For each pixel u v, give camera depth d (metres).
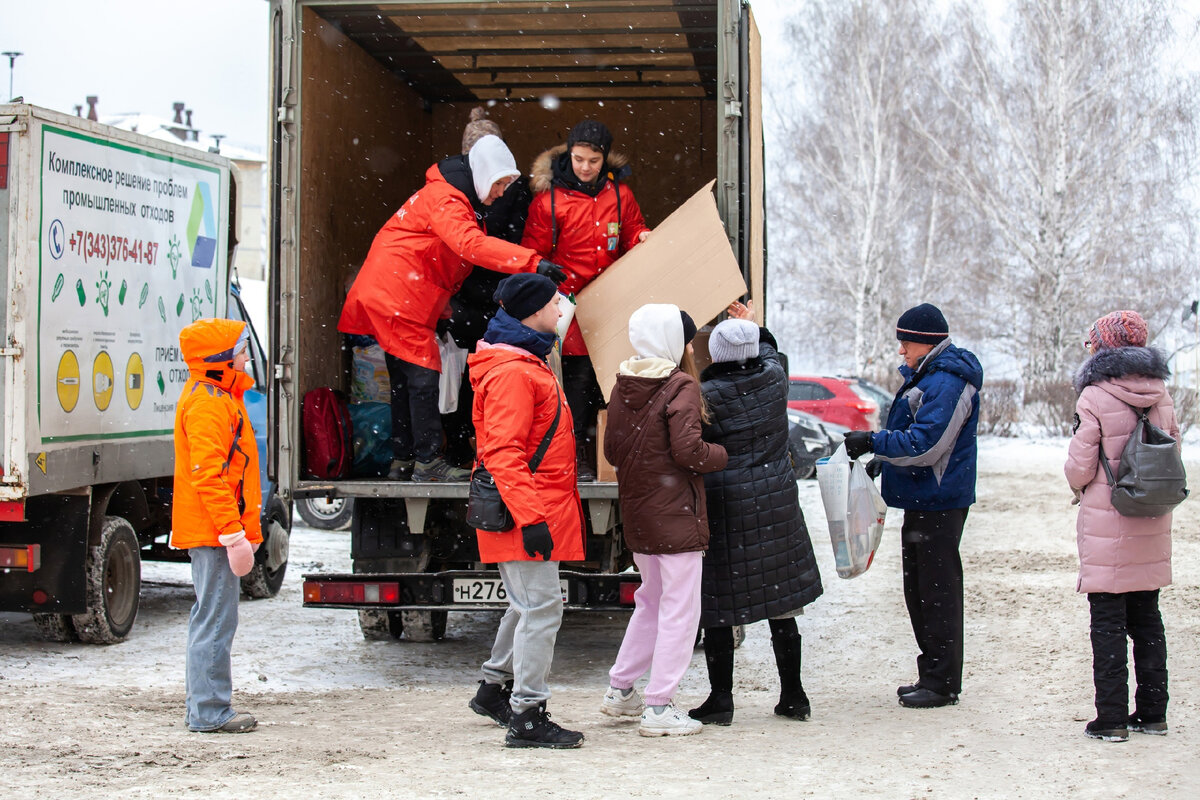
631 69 9.57
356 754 4.84
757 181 7.33
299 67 6.75
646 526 5.16
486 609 6.45
